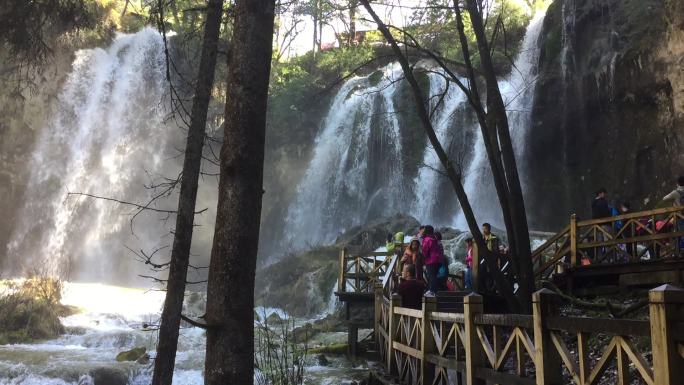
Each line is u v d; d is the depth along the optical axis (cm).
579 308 995
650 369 317
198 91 587
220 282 488
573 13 2570
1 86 2872
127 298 2139
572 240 1085
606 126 2433
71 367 1121
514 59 2939
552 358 420
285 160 3522
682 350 299
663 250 1023
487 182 2772
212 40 595
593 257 1130
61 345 1480
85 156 3328
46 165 3216
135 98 3512
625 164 2338
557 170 2631
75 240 3238
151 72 3547
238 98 512
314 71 3709
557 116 2609
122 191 3372
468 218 970
